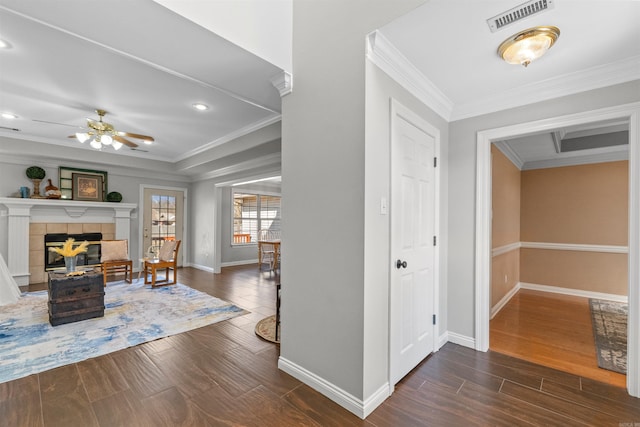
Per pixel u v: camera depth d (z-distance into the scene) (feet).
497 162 13.14
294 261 7.52
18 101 11.07
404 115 7.34
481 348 9.04
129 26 5.64
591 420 5.97
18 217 16.71
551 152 15.33
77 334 10.09
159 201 22.95
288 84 7.60
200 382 7.22
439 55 6.77
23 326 10.82
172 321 11.46
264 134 13.47
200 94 10.52
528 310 13.44
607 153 15.48
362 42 6.14
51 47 7.65
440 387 7.07
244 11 6.51
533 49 6.09
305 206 7.25
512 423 5.85
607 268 15.56
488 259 9.14
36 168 17.19
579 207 16.35
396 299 7.06
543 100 8.09
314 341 6.99
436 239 8.99
